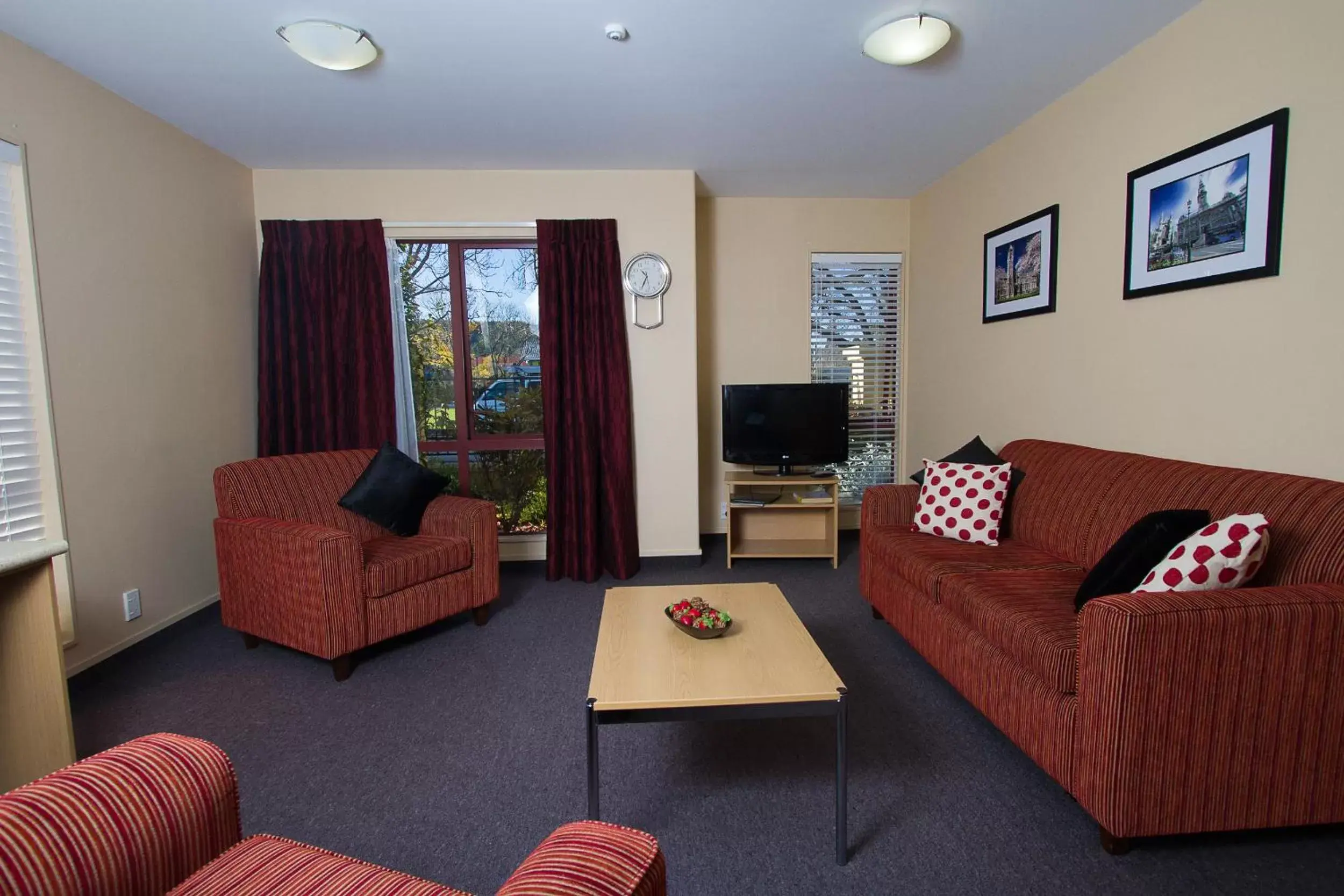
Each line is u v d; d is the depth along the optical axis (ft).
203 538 10.09
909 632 8.21
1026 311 10.05
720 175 12.55
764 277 14.35
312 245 11.48
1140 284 7.79
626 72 8.24
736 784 5.90
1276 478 5.79
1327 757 4.64
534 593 11.52
